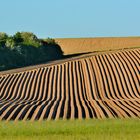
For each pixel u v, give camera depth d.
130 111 56.34
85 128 32.72
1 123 37.75
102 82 83.12
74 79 86.06
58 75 89.38
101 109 58.31
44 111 56.25
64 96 75.38
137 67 90.75
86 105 62.94
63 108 59.62
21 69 105.81
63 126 33.91
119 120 38.09
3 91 78.81
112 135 29.41
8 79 87.12
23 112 55.66
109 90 78.75
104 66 93.25
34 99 73.00
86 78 86.19
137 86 80.06
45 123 36.62
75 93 77.50
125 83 81.81
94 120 39.22
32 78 87.56
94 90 79.12
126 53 103.38
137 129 32.00
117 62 95.19
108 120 38.50
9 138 29.41
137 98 71.50
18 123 37.25
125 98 72.19
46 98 74.06
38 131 32.19
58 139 28.55
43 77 88.12
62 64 98.88
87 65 95.62
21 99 72.69
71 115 54.28
